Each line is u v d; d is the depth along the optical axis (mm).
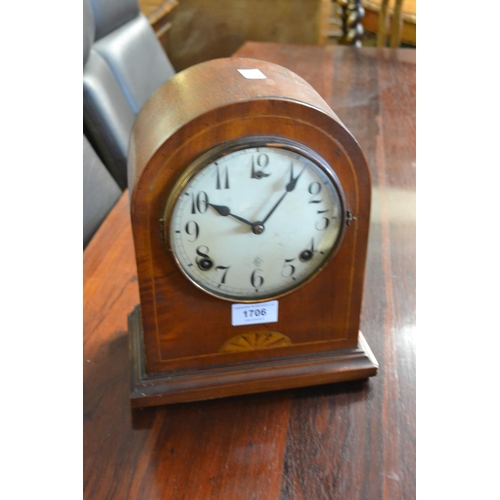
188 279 664
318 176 639
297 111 602
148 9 2014
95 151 1370
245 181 624
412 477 650
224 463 666
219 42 2234
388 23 2223
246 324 723
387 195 1203
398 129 1469
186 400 737
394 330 858
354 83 1713
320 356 764
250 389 745
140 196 614
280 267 690
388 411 732
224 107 584
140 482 645
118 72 1465
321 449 683
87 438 696
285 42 2199
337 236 679
